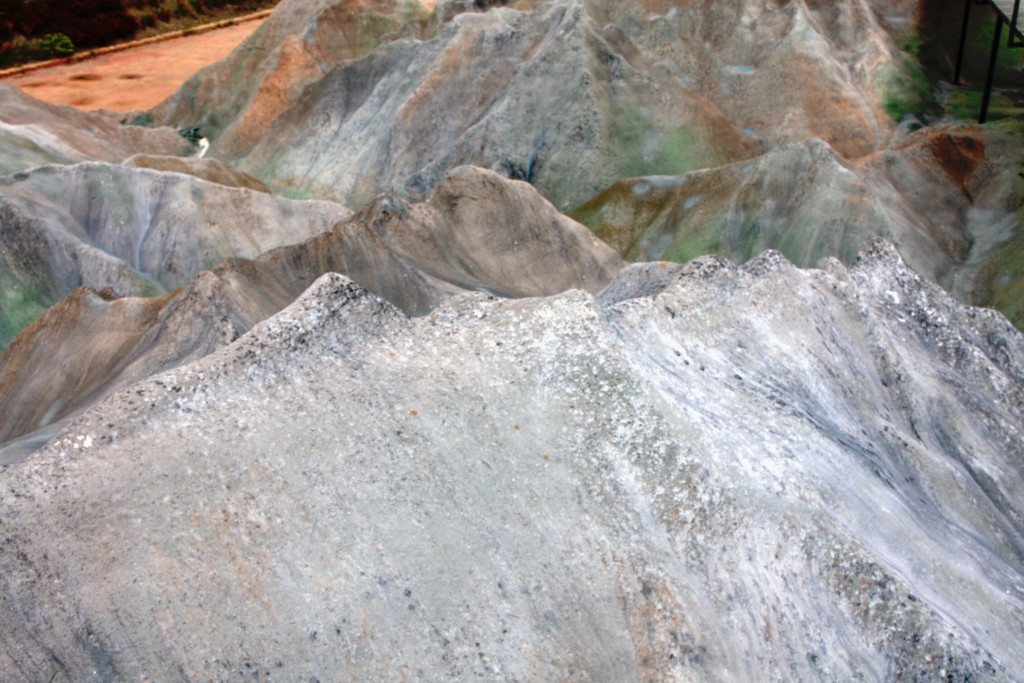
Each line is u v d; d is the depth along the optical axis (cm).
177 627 587
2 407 1325
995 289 2005
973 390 1059
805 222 2073
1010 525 911
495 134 2602
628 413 709
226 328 1138
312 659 591
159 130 3266
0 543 607
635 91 2588
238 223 2183
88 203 2200
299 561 621
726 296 890
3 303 1862
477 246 1825
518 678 607
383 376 732
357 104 3077
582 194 2450
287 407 700
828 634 631
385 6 3784
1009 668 684
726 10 3030
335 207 2269
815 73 2756
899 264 1135
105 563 602
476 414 717
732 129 2638
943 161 2319
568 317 750
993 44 2475
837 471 738
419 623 615
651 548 657
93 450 652
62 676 572
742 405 781
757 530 661
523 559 652
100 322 1373
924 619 627
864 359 958
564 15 2759
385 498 658
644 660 619
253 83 3597
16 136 2644
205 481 643
